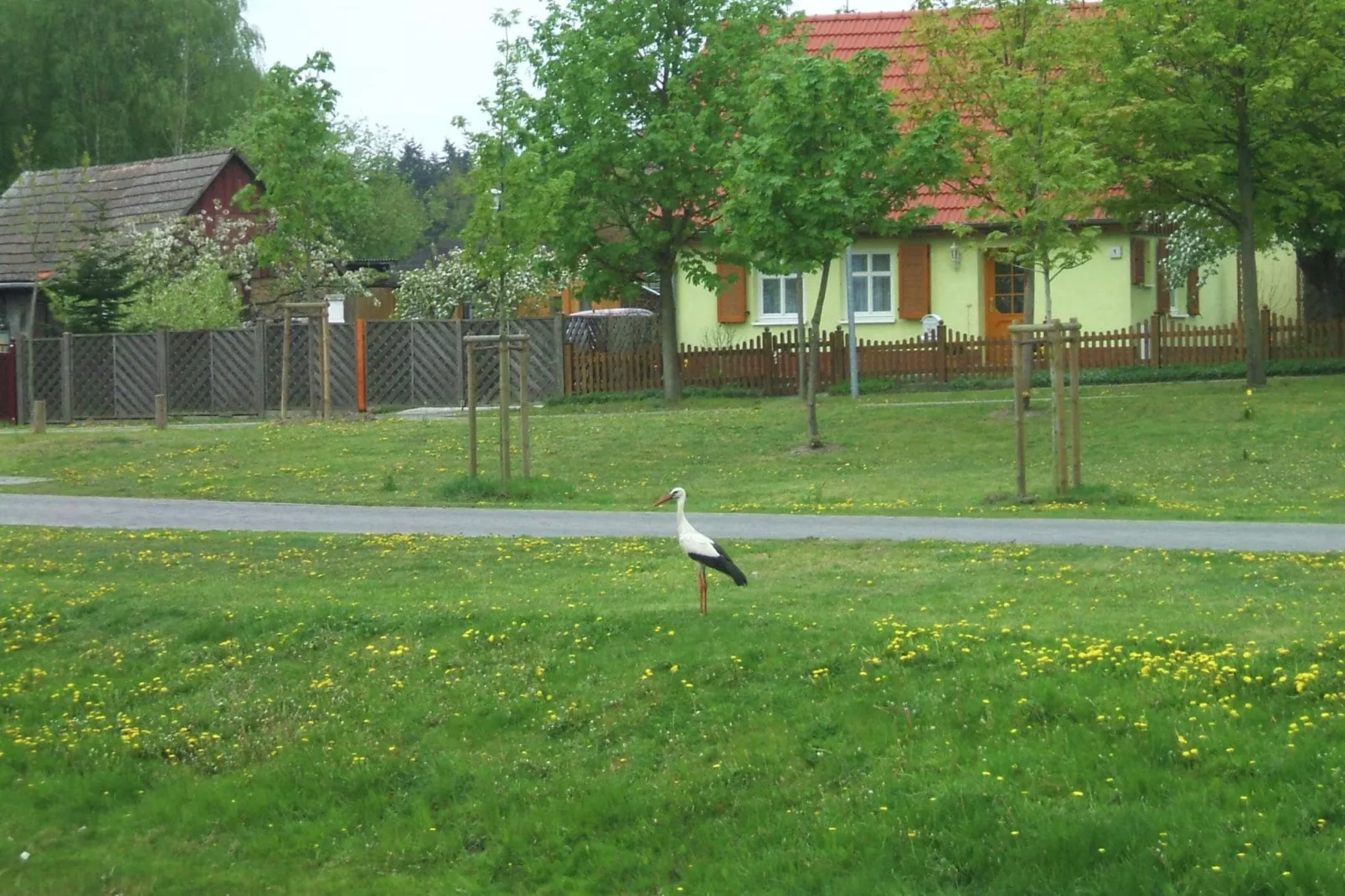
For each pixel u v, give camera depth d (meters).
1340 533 17.66
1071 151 28.02
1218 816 10.10
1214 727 11.14
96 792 12.63
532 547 18.47
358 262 58.53
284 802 12.20
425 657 14.17
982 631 13.30
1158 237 41.22
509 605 15.32
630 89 35.16
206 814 12.19
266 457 28.06
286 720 13.38
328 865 11.44
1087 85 30.36
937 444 27.11
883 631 13.45
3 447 30.88
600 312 49.59
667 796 11.47
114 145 62.91
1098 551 16.59
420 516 21.55
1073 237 28.77
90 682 14.39
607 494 23.73
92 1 63.41
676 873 10.75
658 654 13.52
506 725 12.85
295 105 34.78
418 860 11.38
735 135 34.47
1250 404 29.12
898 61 33.72
